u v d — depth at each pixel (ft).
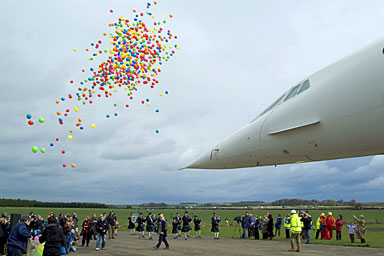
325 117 22.26
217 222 72.18
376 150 21.49
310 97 23.59
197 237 75.92
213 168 34.55
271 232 68.69
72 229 49.62
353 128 20.88
